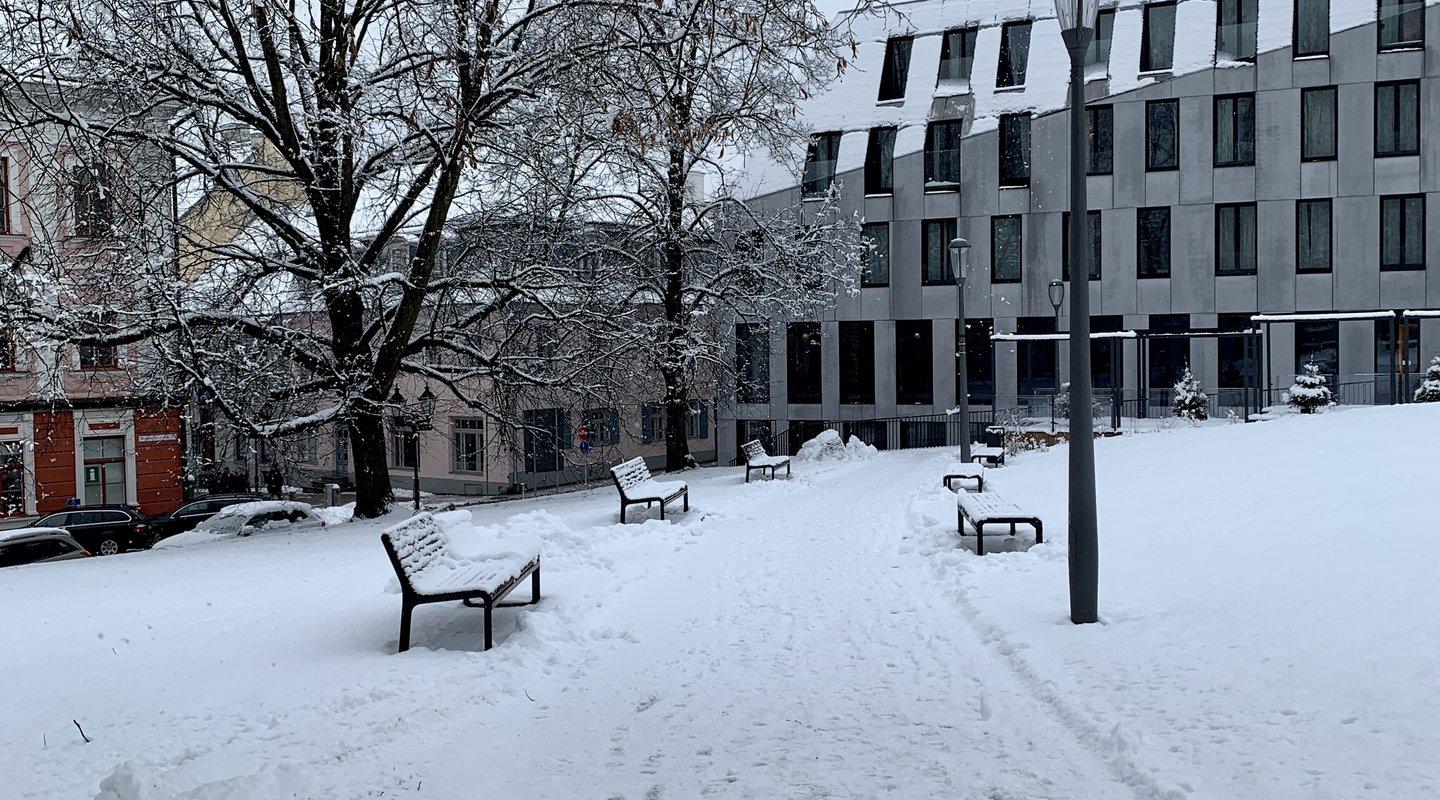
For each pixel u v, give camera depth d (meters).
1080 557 7.51
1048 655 6.77
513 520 13.84
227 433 22.58
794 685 6.70
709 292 28.50
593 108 14.80
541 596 9.77
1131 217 39.91
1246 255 38.91
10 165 15.40
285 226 19.70
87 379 22.73
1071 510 7.58
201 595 11.17
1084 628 7.35
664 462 48.47
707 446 54.12
